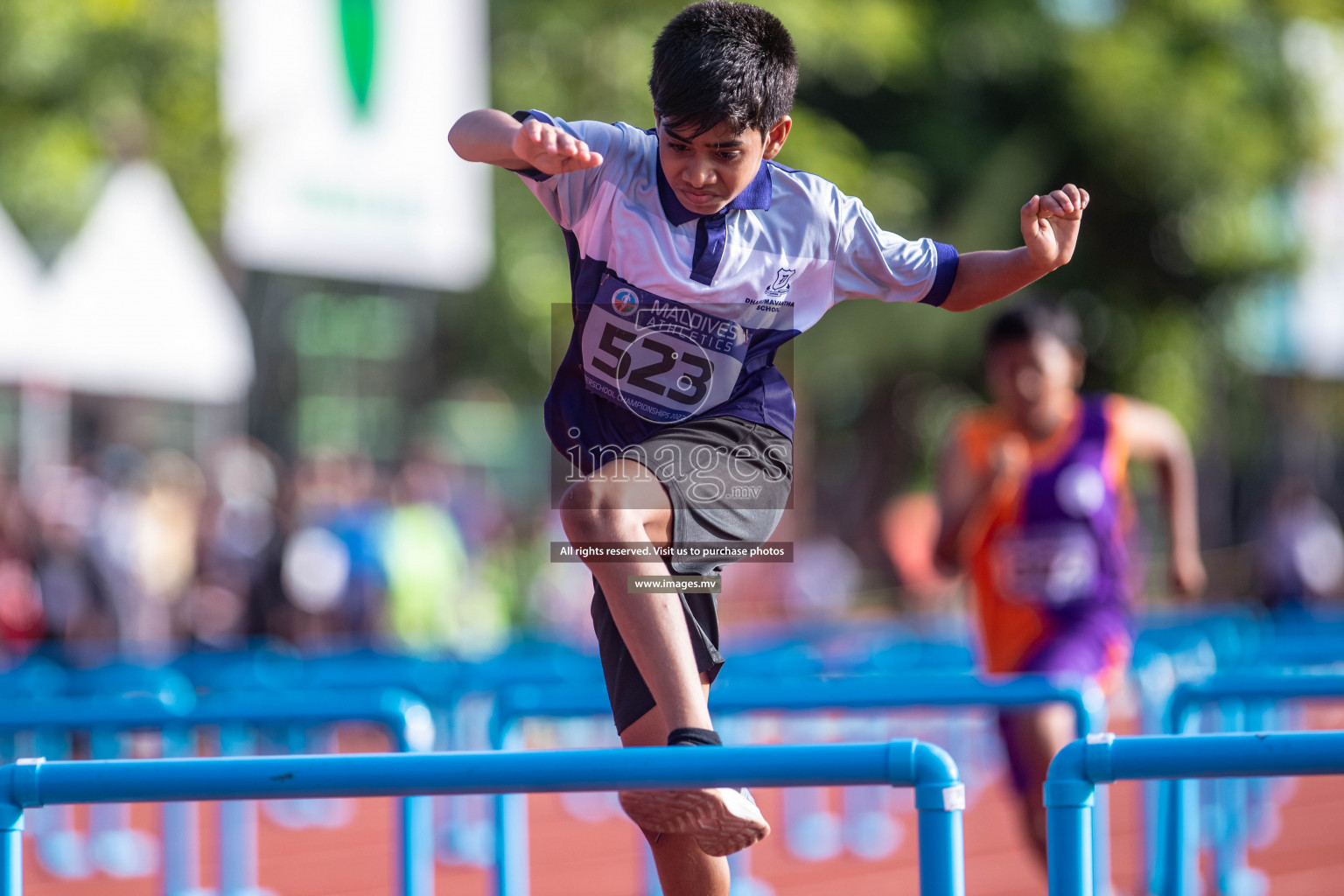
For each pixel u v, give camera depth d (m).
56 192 55.88
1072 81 67.31
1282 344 72.88
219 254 62.78
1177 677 26.22
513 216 66.69
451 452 71.31
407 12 30.67
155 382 35.78
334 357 82.94
